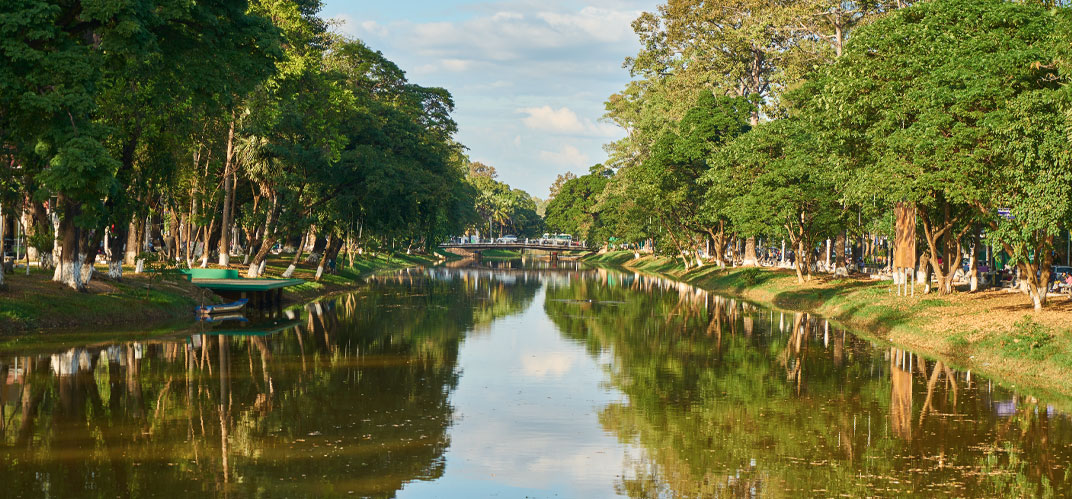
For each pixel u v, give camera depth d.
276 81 45.09
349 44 66.00
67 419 20.81
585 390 25.75
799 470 17.44
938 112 30.86
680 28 75.62
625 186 90.50
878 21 35.69
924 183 31.31
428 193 59.91
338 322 43.56
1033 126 26.30
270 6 46.66
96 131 25.58
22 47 23.25
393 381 26.81
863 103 34.16
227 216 52.88
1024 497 15.59
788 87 63.09
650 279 91.44
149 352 30.83
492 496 15.61
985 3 31.16
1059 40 25.38
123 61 26.78
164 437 19.33
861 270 72.31
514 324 44.03
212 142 49.28
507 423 21.39
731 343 36.06
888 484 16.41
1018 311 34.53
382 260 118.69
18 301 34.31
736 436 20.20
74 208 37.59
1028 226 27.75
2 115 25.83
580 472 17.38
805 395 24.75
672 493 15.97
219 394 24.09
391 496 15.67
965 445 19.16
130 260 56.41
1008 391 24.75
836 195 51.22
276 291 51.50
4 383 24.73
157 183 42.75
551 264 143.25
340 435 19.95
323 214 58.19
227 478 16.44
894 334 36.56
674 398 24.52
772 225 54.50
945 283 43.72
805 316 46.75
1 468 16.81
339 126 55.97
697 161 71.62
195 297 46.97
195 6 27.50
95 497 15.12
